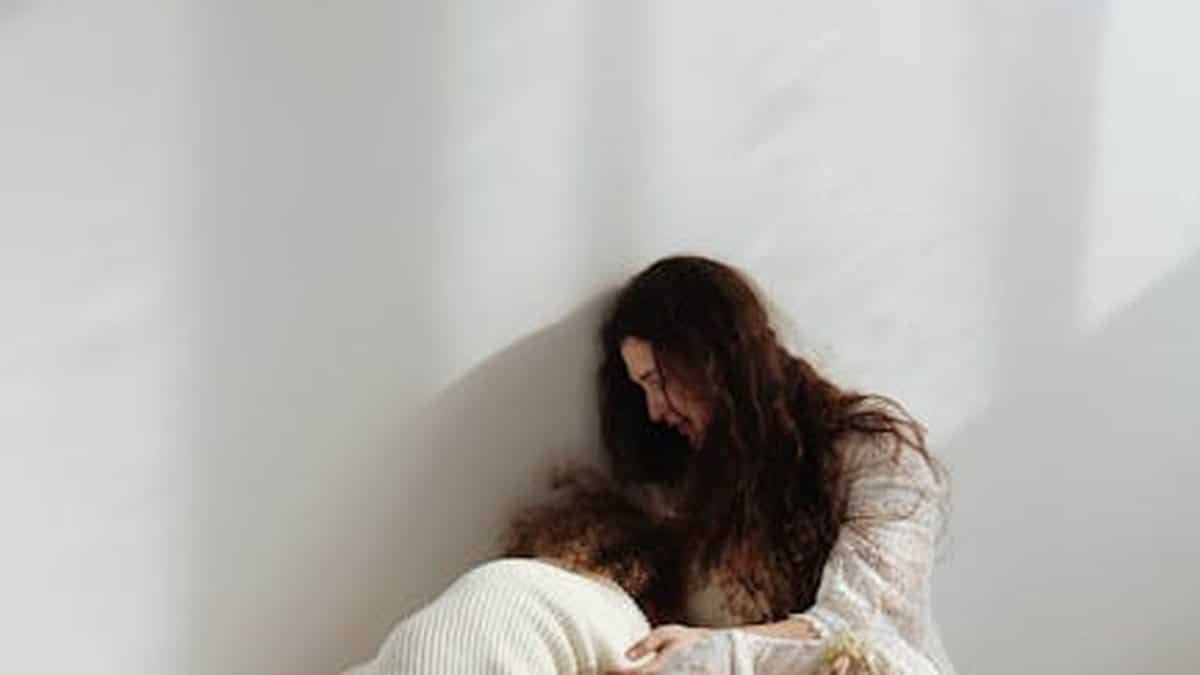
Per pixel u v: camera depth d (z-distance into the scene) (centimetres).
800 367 184
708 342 179
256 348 172
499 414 184
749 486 178
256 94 170
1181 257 214
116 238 166
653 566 184
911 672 157
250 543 174
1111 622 217
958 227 203
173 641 172
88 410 166
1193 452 218
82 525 167
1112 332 212
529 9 180
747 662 158
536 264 184
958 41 200
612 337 185
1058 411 210
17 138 161
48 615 167
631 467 190
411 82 176
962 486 207
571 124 183
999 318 206
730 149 191
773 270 194
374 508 179
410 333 179
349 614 180
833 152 196
